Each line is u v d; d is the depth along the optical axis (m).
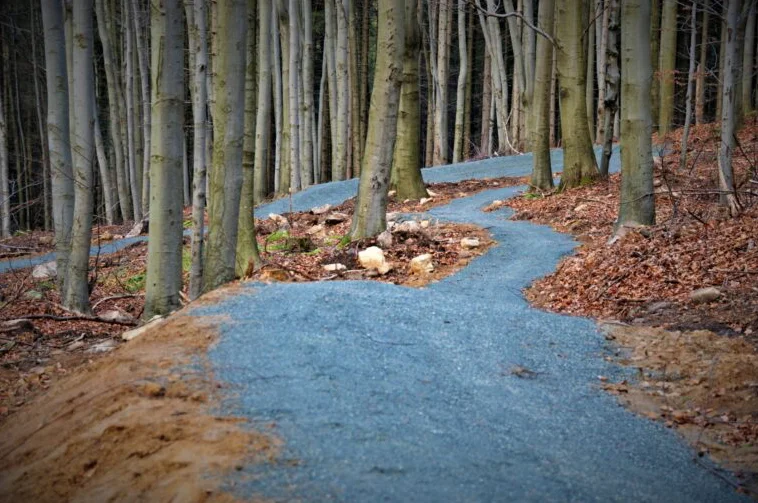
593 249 12.86
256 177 27.80
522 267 12.70
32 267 17.61
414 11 20.59
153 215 10.05
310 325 7.03
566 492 4.39
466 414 5.48
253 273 12.52
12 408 7.06
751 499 4.71
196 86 10.55
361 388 5.69
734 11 12.27
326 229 18.61
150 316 10.14
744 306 8.58
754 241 10.49
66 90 11.73
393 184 22.33
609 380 6.73
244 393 5.46
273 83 36.53
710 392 6.35
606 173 19.91
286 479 4.15
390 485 4.15
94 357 8.63
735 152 19.77
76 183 11.16
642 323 8.89
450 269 12.95
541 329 7.84
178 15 9.66
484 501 4.10
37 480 5.07
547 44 20.19
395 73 14.63
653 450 5.33
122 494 4.37
